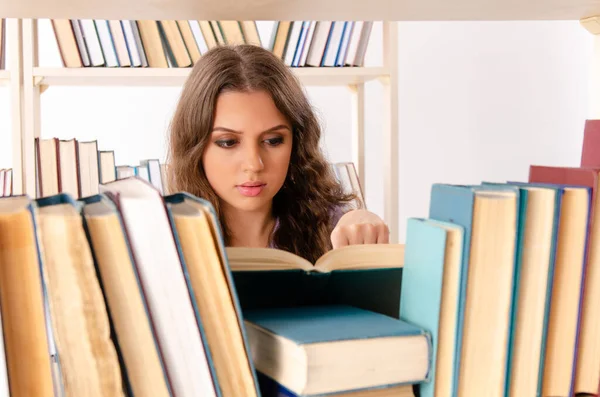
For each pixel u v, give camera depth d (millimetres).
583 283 509
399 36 3242
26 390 424
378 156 3203
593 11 807
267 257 528
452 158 3361
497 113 3373
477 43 3297
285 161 1172
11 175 1798
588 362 536
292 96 1207
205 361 430
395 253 567
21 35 1746
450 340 466
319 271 539
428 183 3352
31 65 1733
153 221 422
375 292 574
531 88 3393
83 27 1748
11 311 418
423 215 3354
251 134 1128
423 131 3322
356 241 798
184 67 1820
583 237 503
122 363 428
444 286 461
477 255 468
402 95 3291
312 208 1374
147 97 2900
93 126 2891
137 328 426
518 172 3436
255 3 733
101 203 434
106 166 1827
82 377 417
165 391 431
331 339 428
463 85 3320
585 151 712
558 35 3373
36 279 420
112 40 1767
